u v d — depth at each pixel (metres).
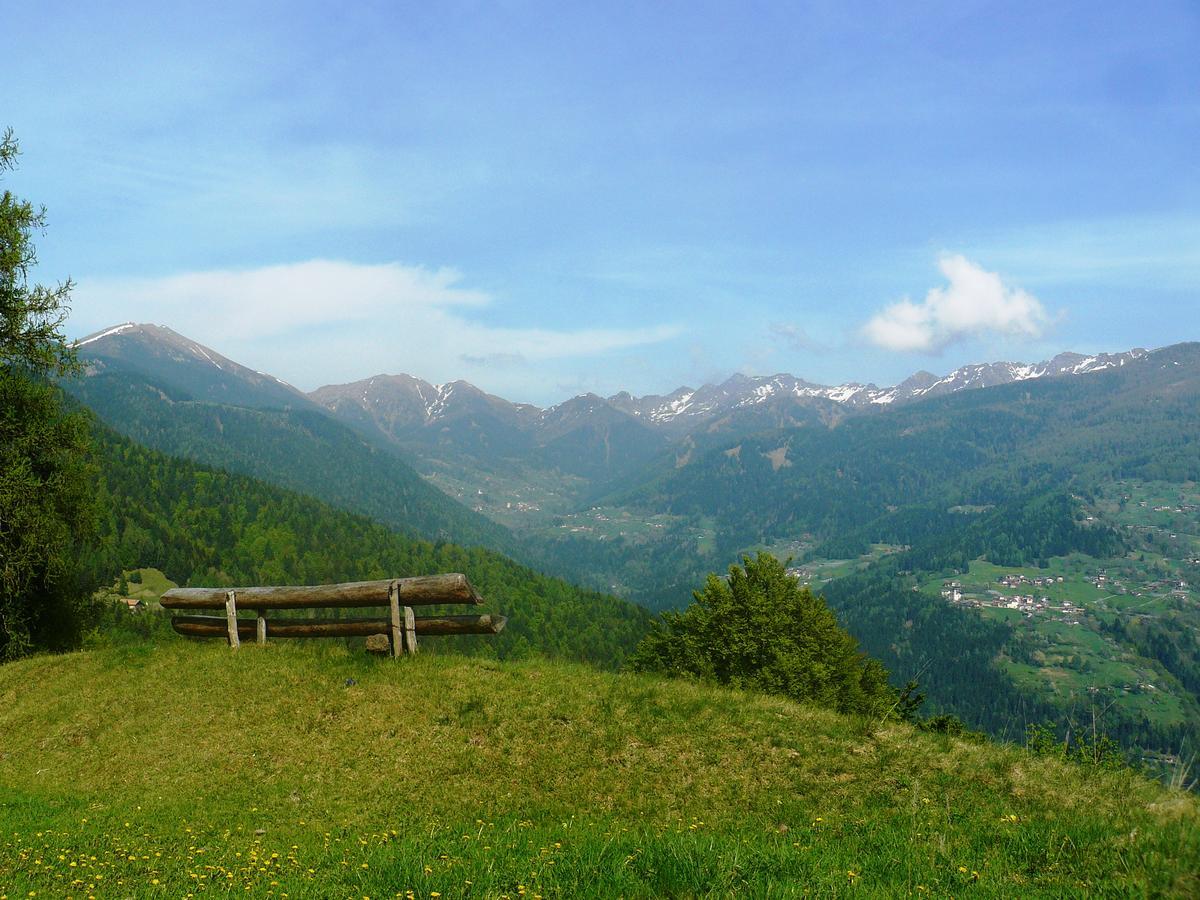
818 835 9.80
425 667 17.20
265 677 17.66
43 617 30.14
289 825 12.46
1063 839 8.10
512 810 12.62
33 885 8.76
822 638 45.84
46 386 27.80
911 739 13.73
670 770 13.32
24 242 26.30
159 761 15.43
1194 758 11.45
